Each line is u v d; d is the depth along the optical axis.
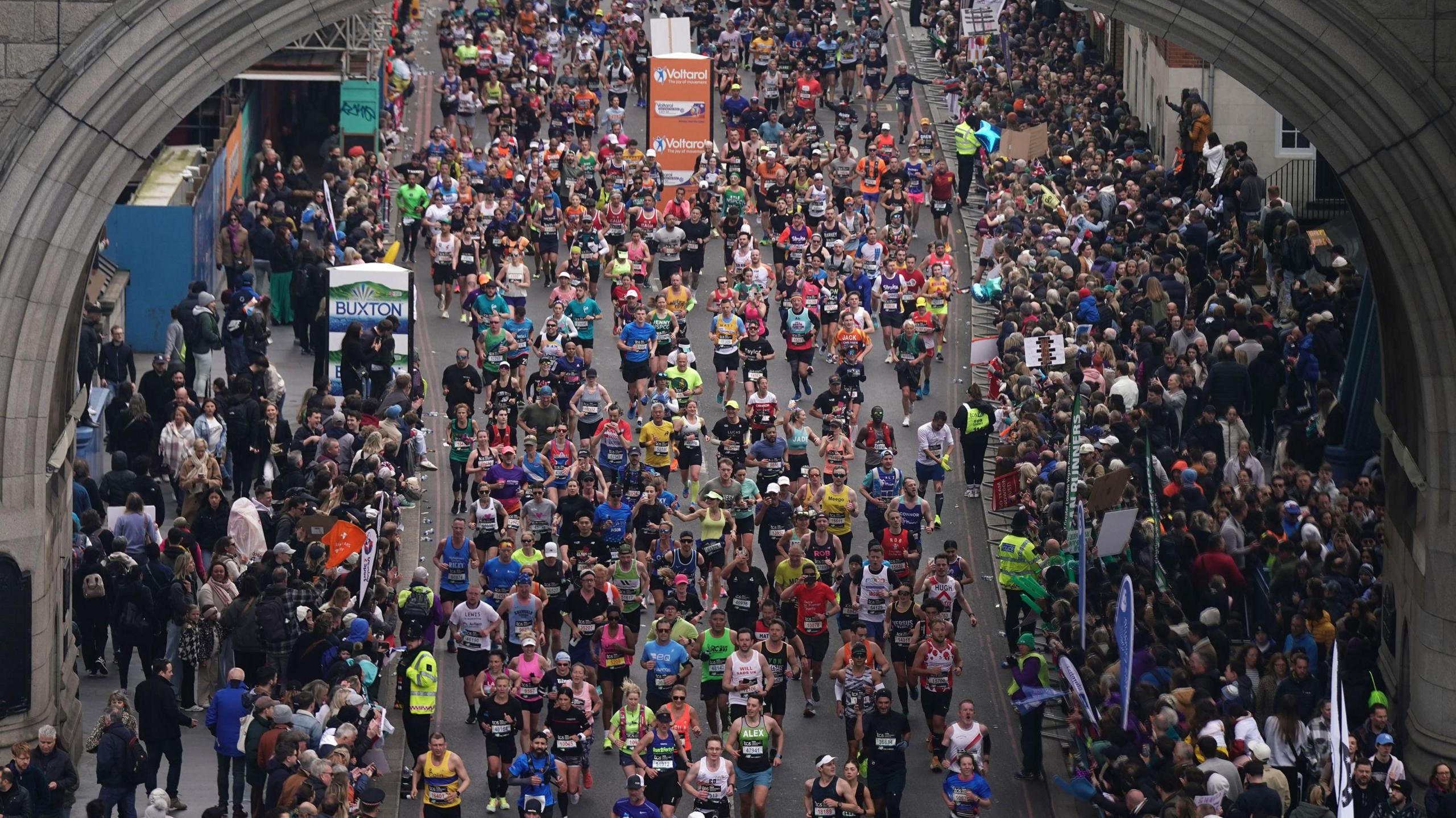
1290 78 107.81
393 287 154.50
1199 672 108.69
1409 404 112.81
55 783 97.94
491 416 147.00
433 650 125.06
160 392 143.25
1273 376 147.12
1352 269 154.38
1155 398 140.62
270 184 195.88
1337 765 96.25
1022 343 152.75
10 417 104.00
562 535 129.62
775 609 116.06
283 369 169.12
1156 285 158.12
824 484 137.88
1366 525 123.62
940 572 119.25
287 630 111.69
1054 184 199.12
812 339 161.88
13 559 103.88
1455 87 105.62
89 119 104.12
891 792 106.50
